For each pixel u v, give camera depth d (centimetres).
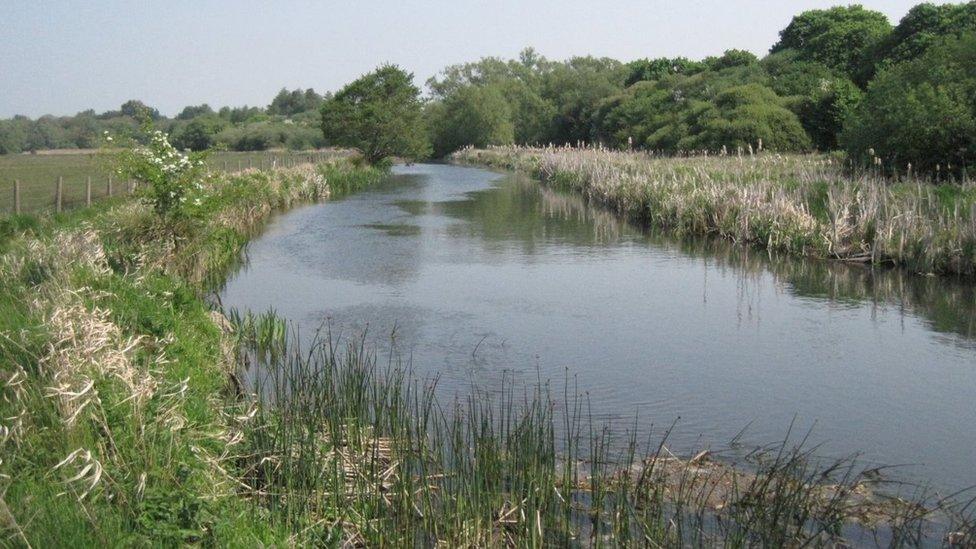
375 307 1484
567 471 704
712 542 631
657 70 7862
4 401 698
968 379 1079
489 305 1503
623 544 606
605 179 3412
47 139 9506
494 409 948
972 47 2631
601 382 1060
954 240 1711
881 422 928
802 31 6269
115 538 522
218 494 641
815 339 1273
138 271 1355
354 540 641
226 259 1917
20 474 587
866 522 680
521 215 2945
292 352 1176
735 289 1642
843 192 2089
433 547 630
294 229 2561
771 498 701
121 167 1683
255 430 773
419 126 5950
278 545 578
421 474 693
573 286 1677
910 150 2447
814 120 4175
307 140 8956
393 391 958
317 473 712
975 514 702
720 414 947
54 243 1354
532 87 10088
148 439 679
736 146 3994
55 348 773
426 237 2389
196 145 8225
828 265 1859
